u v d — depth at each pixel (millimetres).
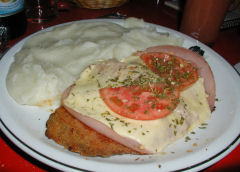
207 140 209
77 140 200
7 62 273
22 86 244
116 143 200
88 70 240
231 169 216
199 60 268
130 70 240
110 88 218
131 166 177
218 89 269
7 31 334
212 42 387
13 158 209
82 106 209
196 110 226
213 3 353
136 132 191
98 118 198
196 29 380
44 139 206
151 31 331
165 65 254
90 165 175
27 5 429
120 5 459
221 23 377
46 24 410
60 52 281
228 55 373
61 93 251
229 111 238
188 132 219
